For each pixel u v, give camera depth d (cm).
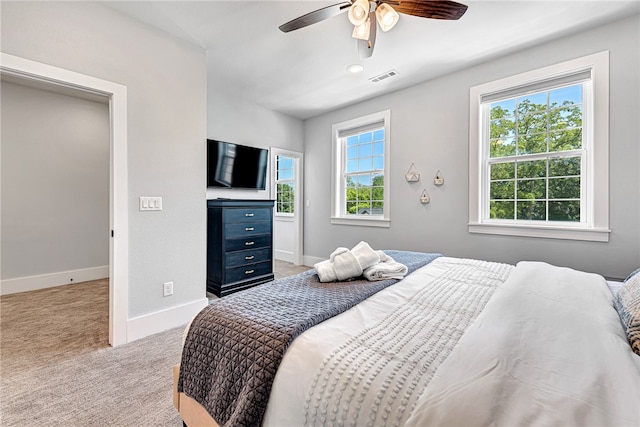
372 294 141
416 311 118
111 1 209
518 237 285
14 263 352
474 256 312
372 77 334
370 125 414
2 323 259
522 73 277
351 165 450
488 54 282
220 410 96
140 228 233
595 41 241
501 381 65
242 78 341
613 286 146
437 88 336
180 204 259
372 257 176
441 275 174
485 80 300
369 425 69
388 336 96
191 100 265
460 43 263
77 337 232
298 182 505
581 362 72
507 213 299
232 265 344
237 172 405
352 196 448
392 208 382
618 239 235
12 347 215
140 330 232
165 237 249
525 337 84
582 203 258
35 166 367
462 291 143
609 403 58
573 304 110
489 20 230
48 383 172
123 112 222
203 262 276
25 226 360
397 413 67
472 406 60
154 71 240
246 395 89
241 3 213
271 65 307
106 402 157
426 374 75
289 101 419
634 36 227
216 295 338
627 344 84
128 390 167
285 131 475
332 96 397
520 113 290
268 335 98
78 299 327
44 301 319
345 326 105
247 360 95
